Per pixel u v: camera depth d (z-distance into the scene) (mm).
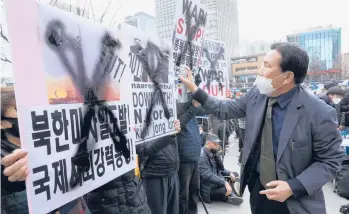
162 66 1965
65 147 1056
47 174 978
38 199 941
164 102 1984
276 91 1532
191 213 3072
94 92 1215
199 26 2492
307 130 1441
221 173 4273
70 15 1099
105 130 1273
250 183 1716
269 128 1552
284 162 1472
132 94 1669
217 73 2934
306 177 1400
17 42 884
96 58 1230
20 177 883
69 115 1081
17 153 875
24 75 906
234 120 7707
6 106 1056
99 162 1229
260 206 1663
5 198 1106
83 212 1507
